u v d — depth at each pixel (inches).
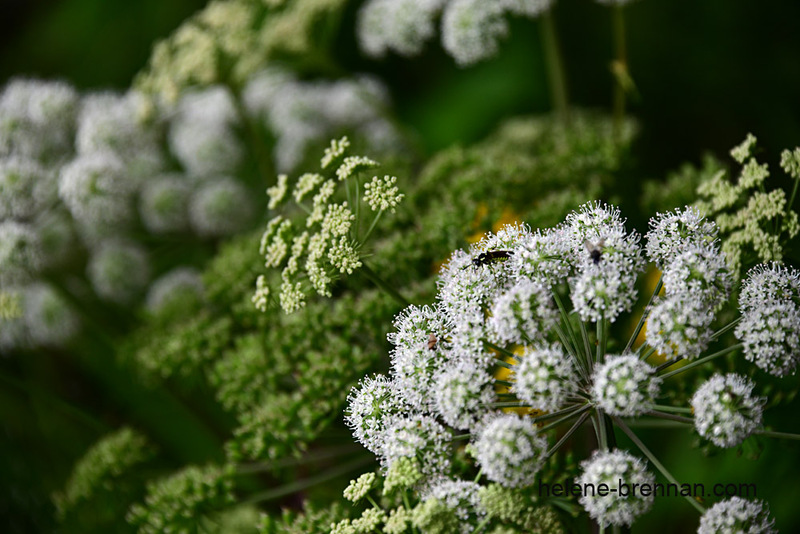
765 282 26.5
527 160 31.6
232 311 31.6
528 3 32.3
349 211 27.5
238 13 33.7
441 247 29.6
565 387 25.8
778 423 29.1
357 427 26.8
